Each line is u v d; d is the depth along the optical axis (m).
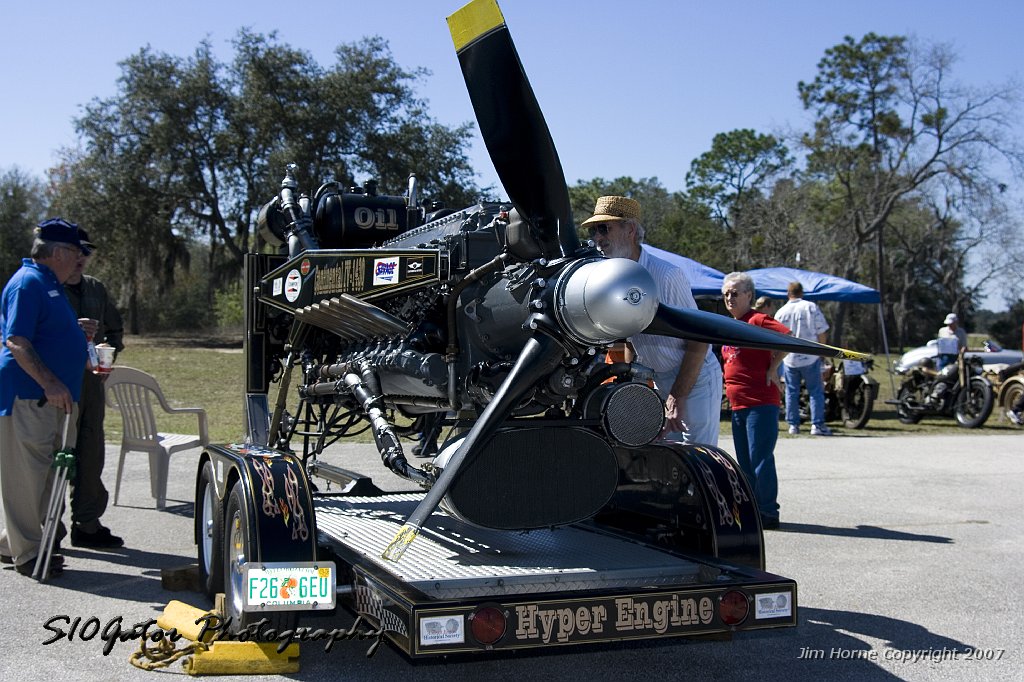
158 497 7.93
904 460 11.52
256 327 6.27
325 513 5.42
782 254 52.38
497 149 3.62
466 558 4.12
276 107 37.81
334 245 5.86
